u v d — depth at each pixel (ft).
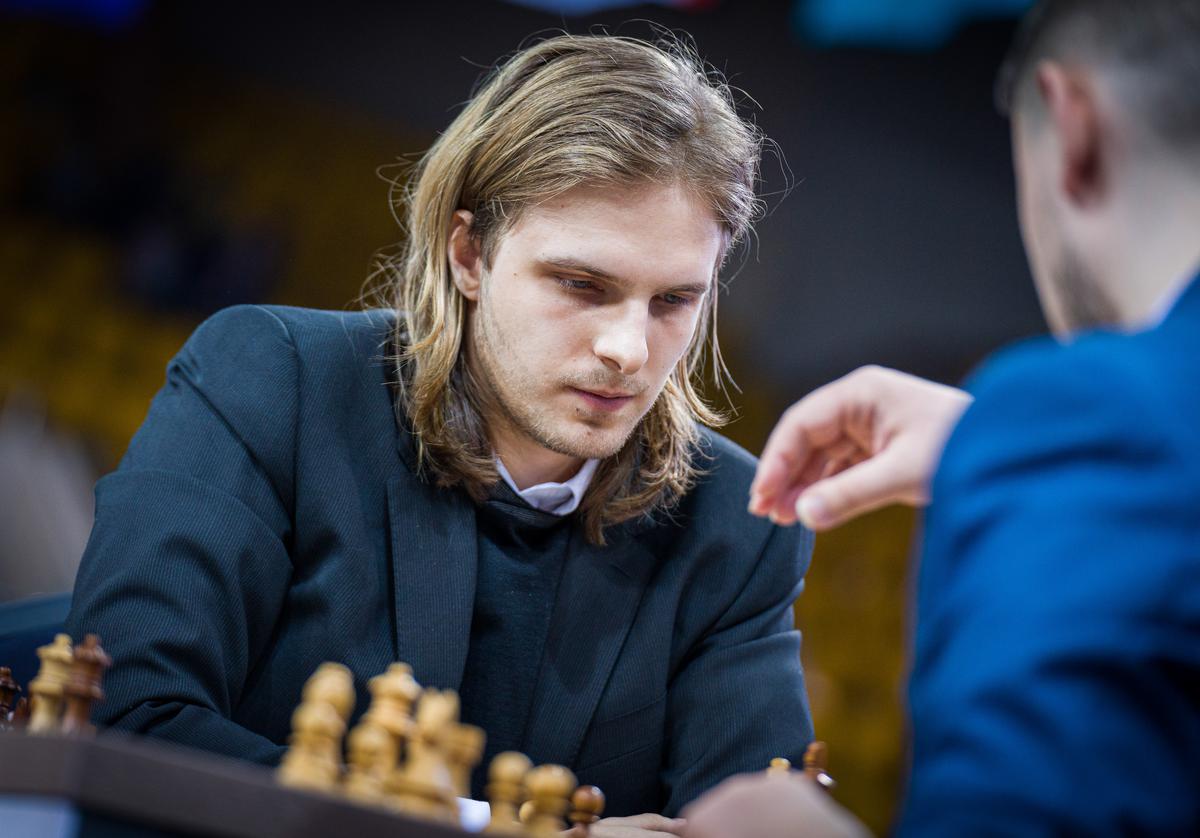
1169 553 2.36
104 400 21.52
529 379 5.29
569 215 5.10
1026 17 3.13
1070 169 2.91
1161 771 2.27
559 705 5.61
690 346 6.08
